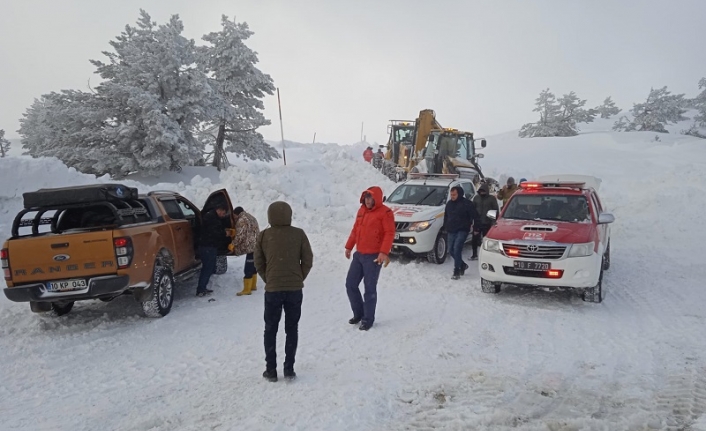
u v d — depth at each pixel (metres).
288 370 4.84
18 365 5.43
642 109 65.62
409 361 5.29
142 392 4.68
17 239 6.34
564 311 7.14
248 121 28.67
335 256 10.80
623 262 10.52
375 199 6.34
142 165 22.77
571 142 47.75
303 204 15.62
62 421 4.14
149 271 6.79
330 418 4.01
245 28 28.55
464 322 6.61
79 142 24.05
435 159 20.55
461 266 9.17
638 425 3.90
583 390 4.57
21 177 12.94
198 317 7.07
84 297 6.29
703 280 8.88
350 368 5.12
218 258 9.66
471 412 4.12
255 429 3.87
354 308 6.57
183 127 24.86
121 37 25.31
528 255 7.45
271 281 4.77
